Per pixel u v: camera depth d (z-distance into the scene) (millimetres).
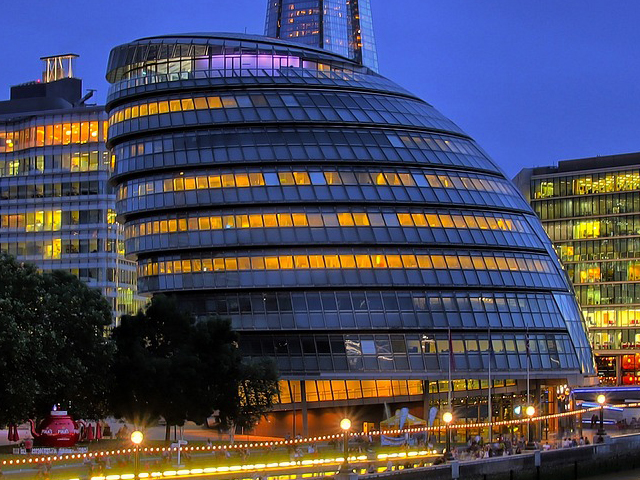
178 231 146500
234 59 155125
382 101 157000
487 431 141125
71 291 104562
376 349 141250
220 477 90875
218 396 114438
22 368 95875
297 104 151125
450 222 148875
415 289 144250
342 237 143875
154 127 150750
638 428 170250
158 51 155875
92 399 108062
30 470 91438
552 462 111812
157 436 137125
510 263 151625
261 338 141750
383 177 148000
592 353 161125
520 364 146000
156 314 117688
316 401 142125
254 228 144250
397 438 125812
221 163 146375
